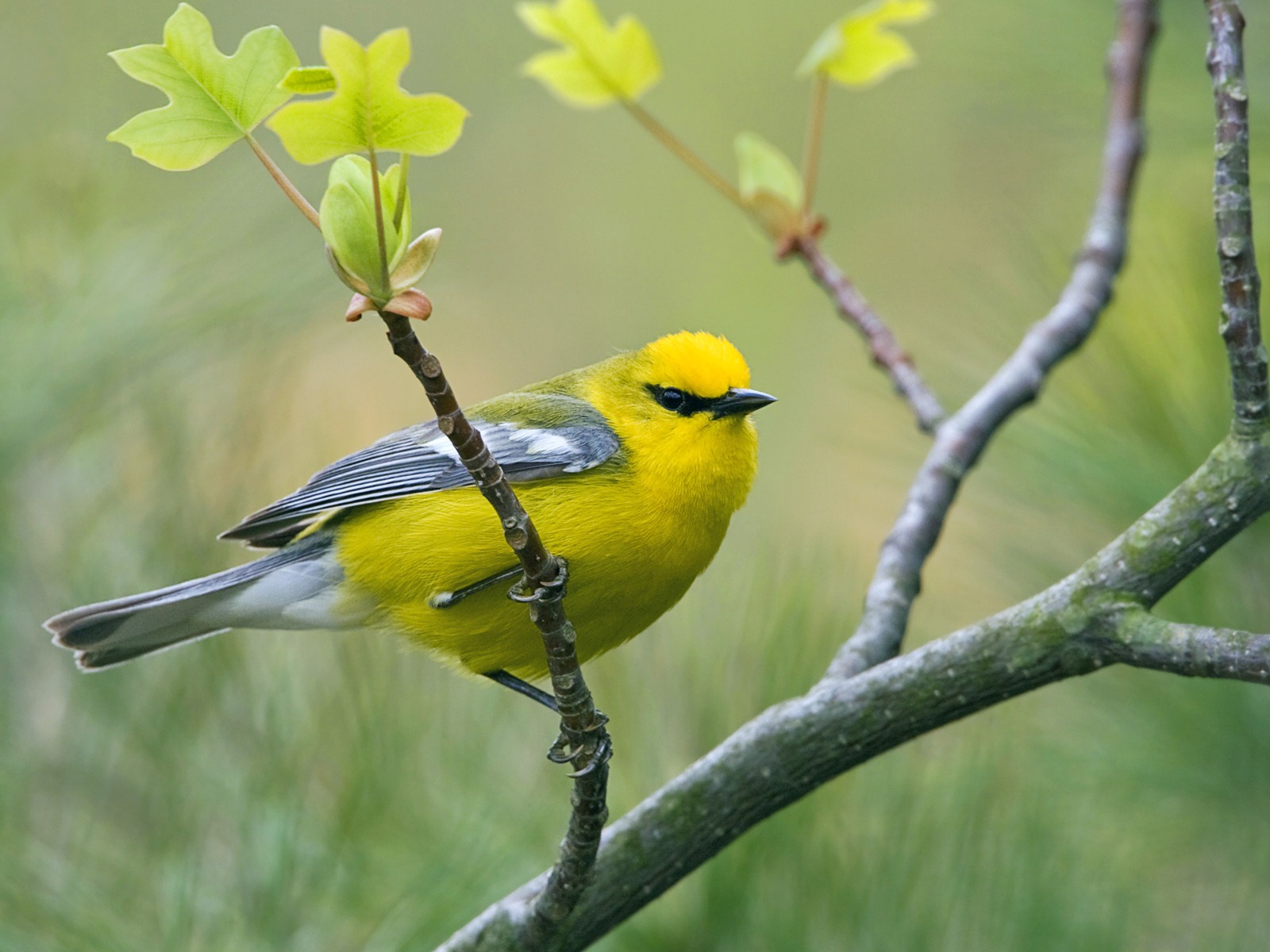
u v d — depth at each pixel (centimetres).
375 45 386
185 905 575
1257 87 742
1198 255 695
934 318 1245
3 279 754
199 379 785
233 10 1395
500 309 1462
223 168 892
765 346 1407
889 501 1105
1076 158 967
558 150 1510
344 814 613
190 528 732
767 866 620
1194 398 681
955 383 843
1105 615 470
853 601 711
